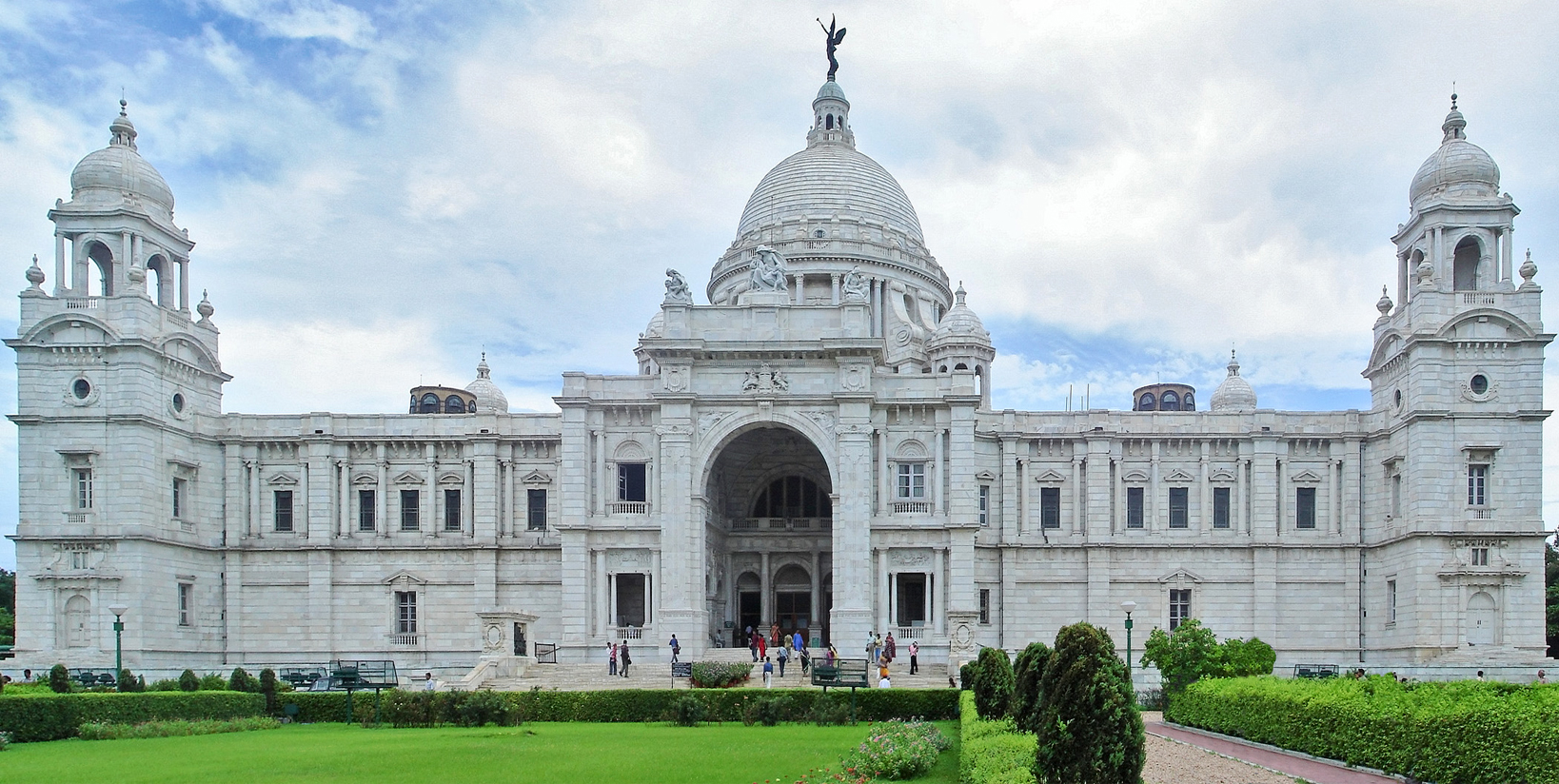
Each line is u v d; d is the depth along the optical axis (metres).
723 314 89.12
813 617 98.19
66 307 89.44
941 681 75.44
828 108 130.50
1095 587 97.38
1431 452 88.31
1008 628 97.31
